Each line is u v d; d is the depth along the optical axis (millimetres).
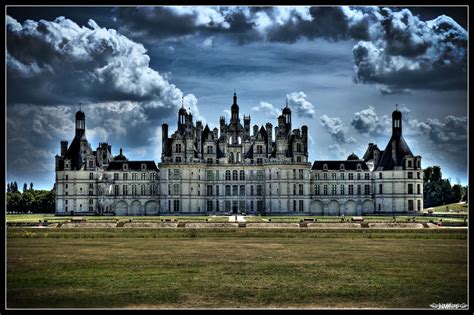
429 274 77438
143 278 74750
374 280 73875
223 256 91625
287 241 111812
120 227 137125
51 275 76312
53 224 139125
